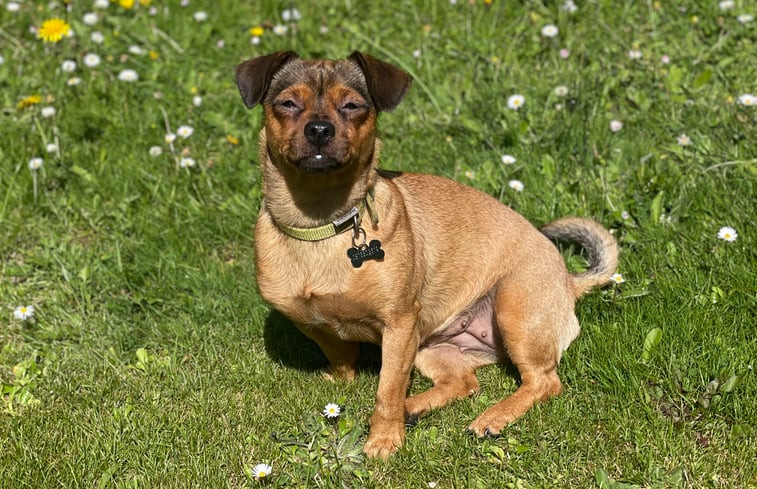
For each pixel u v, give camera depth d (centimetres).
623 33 234
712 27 231
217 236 201
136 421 169
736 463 160
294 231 166
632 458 162
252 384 177
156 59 239
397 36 244
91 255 198
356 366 182
